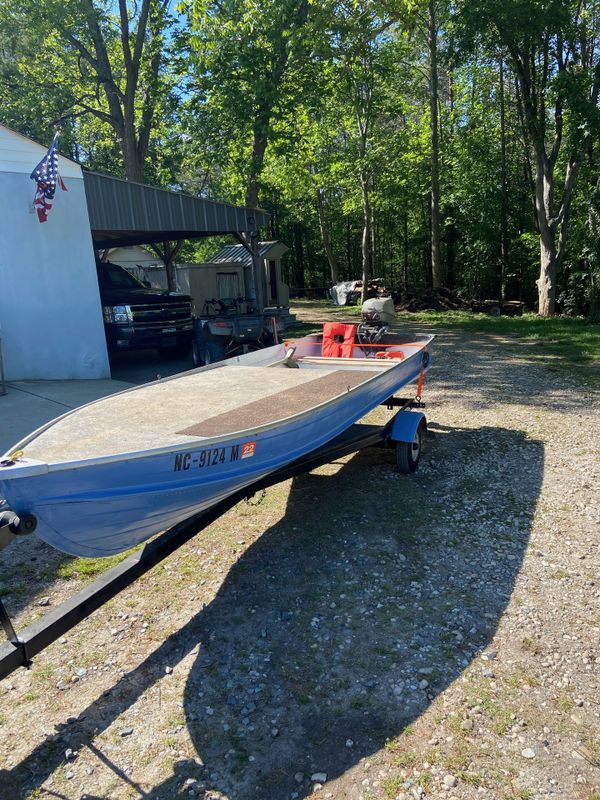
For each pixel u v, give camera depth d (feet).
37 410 25.64
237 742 8.82
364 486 18.15
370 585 12.73
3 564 13.96
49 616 8.89
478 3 54.95
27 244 31.55
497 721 8.95
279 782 8.11
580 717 8.98
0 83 65.16
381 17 56.44
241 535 15.28
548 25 56.34
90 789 8.13
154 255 83.87
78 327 33.78
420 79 84.07
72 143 83.20
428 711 9.21
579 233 69.00
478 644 10.71
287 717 9.25
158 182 81.00
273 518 16.20
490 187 78.69
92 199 33.86
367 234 79.46
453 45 60.23
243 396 14.71
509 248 80.48
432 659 10.36
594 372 34.63
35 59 64.69
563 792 7.75
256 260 46.19
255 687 9.91
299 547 14.48
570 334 50.93
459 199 81.51
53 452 10.09
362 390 15.64
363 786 7.99
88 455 9.87
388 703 9.42
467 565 13.41
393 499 17.10
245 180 65.41
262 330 36.86
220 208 42.34
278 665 10.41
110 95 59.98
